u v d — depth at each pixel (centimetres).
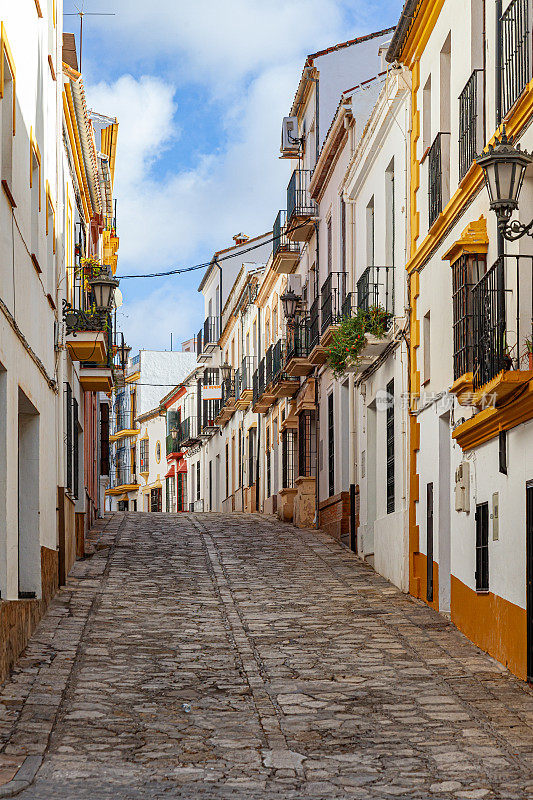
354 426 2148
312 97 2619
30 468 1341
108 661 1156
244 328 3975
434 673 1101
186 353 6569
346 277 2142
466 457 1278
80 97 1750
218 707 975
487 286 1108
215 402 4509
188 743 855
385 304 1795
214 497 4688
